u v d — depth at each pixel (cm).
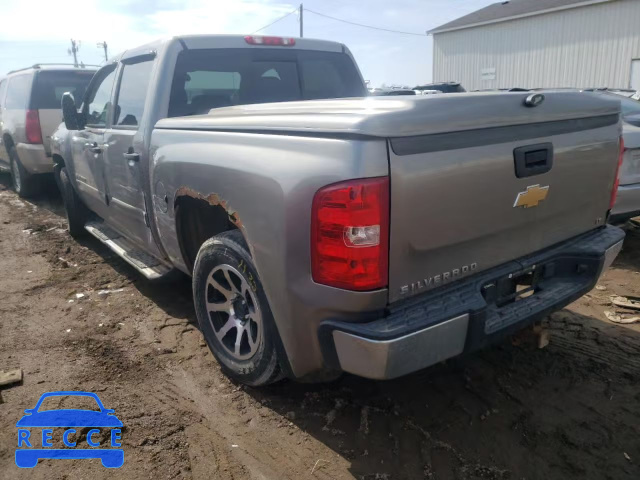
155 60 375
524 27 2242
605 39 1984
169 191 331
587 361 333
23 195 875
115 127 419
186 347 363
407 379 318
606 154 303
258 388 312
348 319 225
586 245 300
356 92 474
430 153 219
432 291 239
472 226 240
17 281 496
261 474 246
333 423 280
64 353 357
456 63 2573
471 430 272
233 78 398
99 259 555
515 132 249
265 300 265
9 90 868
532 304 272
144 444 266
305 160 229
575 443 261
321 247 221
